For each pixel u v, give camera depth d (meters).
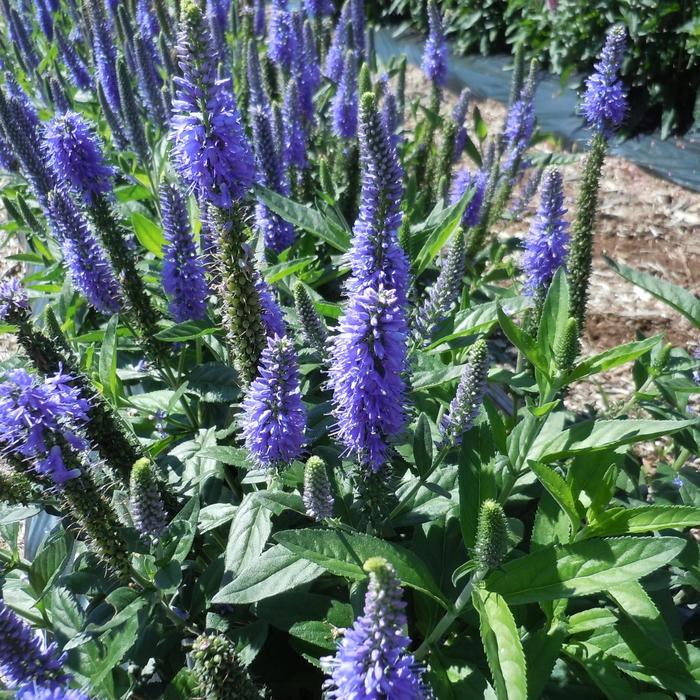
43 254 0.49
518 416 0.40
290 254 0.47
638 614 0.24
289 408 0.24
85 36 0.75
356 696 0.18
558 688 0.28
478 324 0.34
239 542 0.27
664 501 0.34
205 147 0.25
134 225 0.40
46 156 0.40
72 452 0.23
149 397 0.37
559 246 0.38
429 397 0.35
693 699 0.29
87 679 0.24
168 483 0.31
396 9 1.40
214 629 0.28
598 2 1.00
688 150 0.95
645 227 0.77
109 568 0.26
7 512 0.28
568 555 0.23
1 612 0.21
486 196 0.53
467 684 0.25
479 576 0.23
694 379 0.42
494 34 1.22
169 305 0.37
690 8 0.94
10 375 0.21
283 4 0.73
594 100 0.38
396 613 0.17
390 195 0.25
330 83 0.65
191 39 0.23
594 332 0.62
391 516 0.28
